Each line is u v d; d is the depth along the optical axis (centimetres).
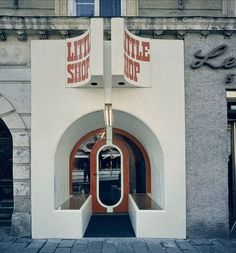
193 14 827
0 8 816
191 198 739
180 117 736
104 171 973
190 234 730
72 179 947
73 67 722
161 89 737
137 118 736
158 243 682
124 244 673
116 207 967
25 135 747
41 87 733
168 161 730
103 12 849
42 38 757
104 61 709
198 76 755
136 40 715
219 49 755
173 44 742
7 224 797
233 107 782
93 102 732
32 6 818
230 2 826
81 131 869
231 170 812
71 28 747
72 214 716
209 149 747
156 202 818
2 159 813
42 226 716
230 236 744
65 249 641
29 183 744
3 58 755
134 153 985
